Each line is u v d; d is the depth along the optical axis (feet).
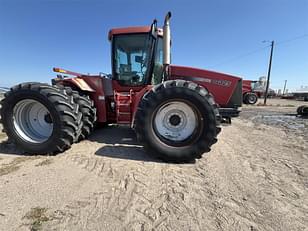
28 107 9.99
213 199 6.17
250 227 5.01
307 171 8.32
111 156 9.39
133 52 12.05
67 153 9.68
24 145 9.58
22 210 5.42
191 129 9.08
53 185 6.70
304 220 5.30
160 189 6.65
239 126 18.92
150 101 8.90
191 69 12.27
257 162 9.25
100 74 13.29
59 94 9.40
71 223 4.99
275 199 6.23
